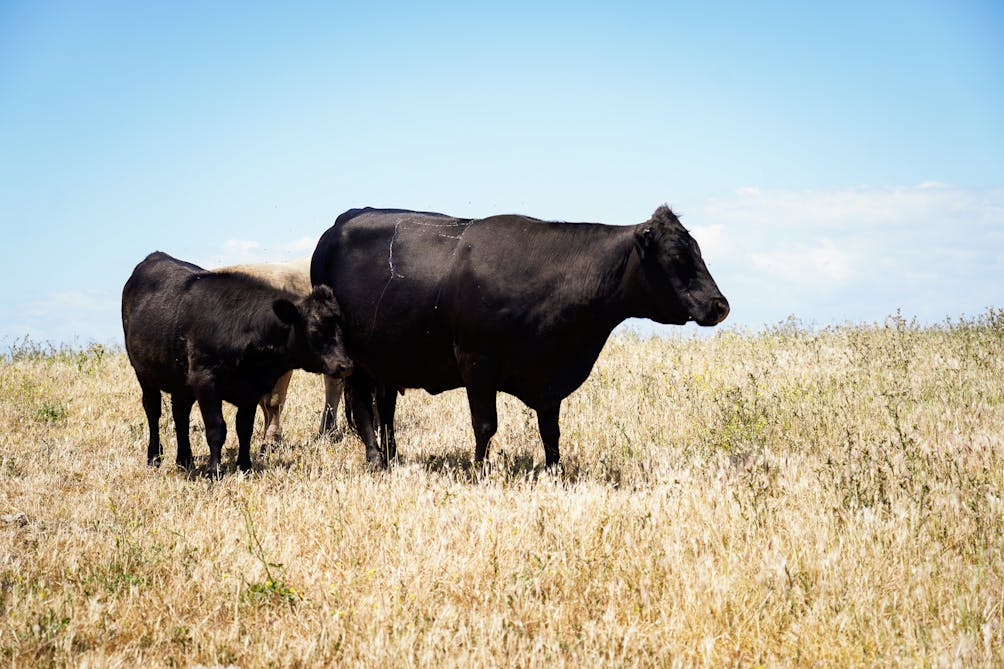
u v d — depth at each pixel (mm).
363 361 8820
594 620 4941
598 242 7668
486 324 7812
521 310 7742
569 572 5512
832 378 11141
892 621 4871
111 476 8453
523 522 6297
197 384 8703
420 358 8469
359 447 10031
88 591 5504
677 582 5285
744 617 4918
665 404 10719
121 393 12758
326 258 9039
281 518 6863
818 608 4918
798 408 9875
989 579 5250
